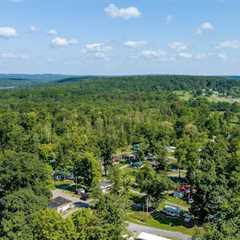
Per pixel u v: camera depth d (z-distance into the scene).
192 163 169.50
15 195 107.31
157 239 113.38
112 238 89.12
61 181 184.25
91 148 197.00
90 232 86.94
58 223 86.88
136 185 167.25
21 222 95.44
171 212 138.62
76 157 176.62
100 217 91.12
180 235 122.75
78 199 157.25
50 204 141.75
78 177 170.75
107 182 166.50
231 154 187.25
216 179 135.00
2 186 122.81
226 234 85.88
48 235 86.06
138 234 118.50
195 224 130.75
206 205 127.50
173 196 158.88
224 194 126.94
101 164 195.25
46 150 196.75
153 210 142.88
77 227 87.81
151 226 129.38
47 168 154.38
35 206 107.31
